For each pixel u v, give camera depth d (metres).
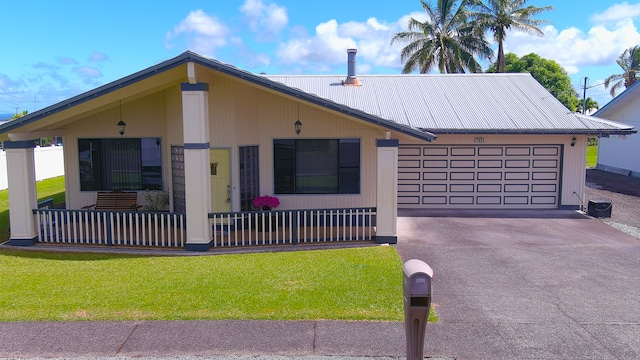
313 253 11.45
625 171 26.94
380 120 11.80
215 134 13.47
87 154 15.04
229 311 7.71
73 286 9.00
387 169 12.26
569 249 11.94
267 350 6.51
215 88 13.34
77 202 15.15
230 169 13.67
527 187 17.55
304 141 14.75
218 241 12.53
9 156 12.23
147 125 14.85
